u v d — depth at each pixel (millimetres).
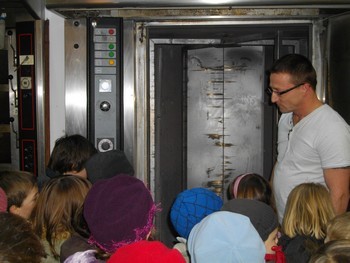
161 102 3045
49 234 1539
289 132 2150
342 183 1934
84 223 1502
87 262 1213
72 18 2572
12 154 2916
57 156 2053
